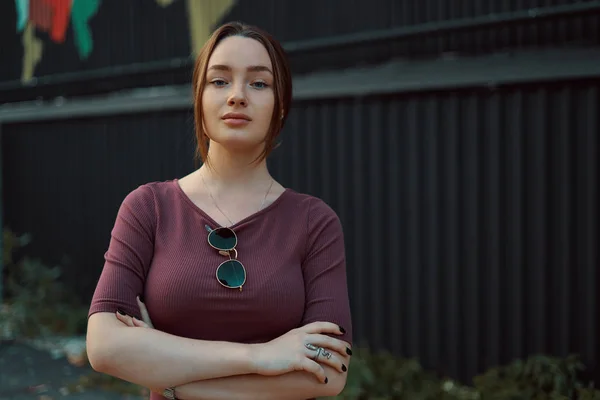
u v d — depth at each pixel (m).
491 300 4.60
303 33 5.36
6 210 7.83
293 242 1.95
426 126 4.82
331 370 1.86
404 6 4.86
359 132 5.11
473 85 4.56
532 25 4.37
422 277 4.87
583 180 4.28
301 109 5.38
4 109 7.62
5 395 4.94
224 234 1.88
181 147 6.30
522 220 4.47
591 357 4.26
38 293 6.98
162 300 1.84
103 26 6.70
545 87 4.37
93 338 1.82
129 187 6.74
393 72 4.89
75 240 7.22
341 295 1.96
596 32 4.18
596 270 4.24
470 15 4.58
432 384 4.60
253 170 2.00
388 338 5.02
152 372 1.79
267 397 1.83
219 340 1.87
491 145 4.57
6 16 7.52
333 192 5.25
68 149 7.23
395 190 4.96
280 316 1.87
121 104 6.61
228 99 1.88
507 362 4.54
